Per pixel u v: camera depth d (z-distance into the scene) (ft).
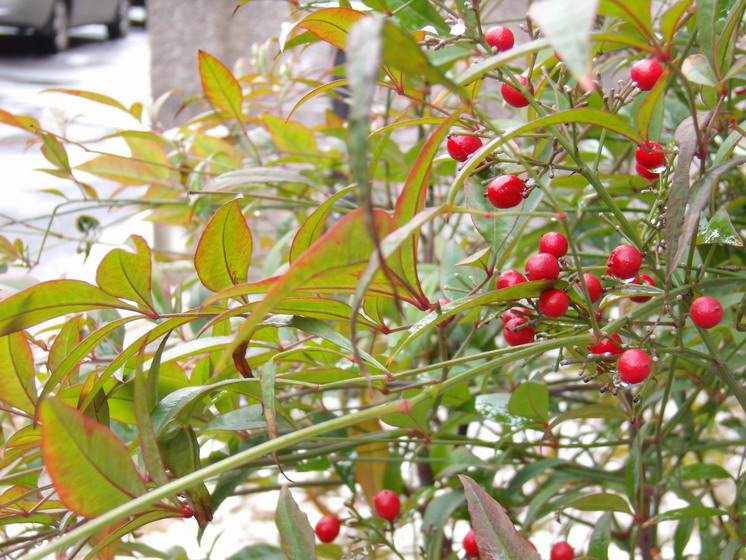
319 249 0.88
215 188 1.44
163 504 1.07
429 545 1.41
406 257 1.01
